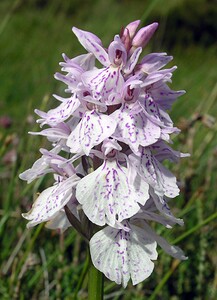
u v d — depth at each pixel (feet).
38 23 1.19
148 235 0.24
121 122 0.23
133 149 0.23
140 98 0.24
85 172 0.25
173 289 0.38
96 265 0.23
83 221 0.24
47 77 0.78
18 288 0.33
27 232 0.37
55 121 0.24
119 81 0.23
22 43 1.05
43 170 0.25
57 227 0.27
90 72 0.24
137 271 0.23
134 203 0.23
